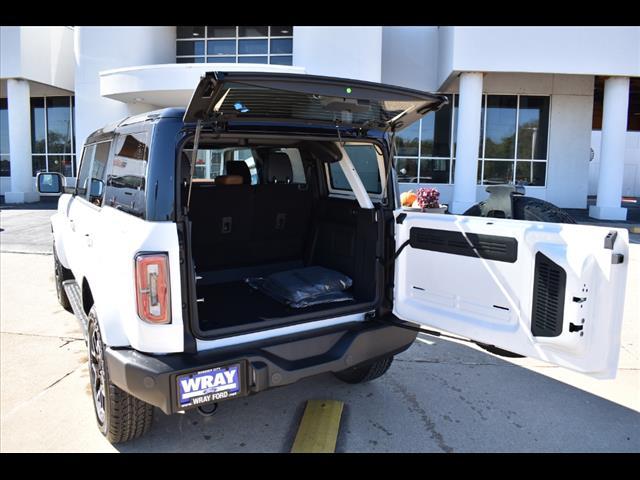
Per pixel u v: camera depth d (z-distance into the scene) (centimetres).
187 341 269
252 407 374
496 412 370
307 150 412
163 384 257
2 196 2042
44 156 1995
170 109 279
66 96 1952
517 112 1673
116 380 273
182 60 1653
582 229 249
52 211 1482
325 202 420
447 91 1666
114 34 1545
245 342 288
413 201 769
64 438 328
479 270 294
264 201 412
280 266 443
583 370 252
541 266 263
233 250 418
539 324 266
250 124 296
